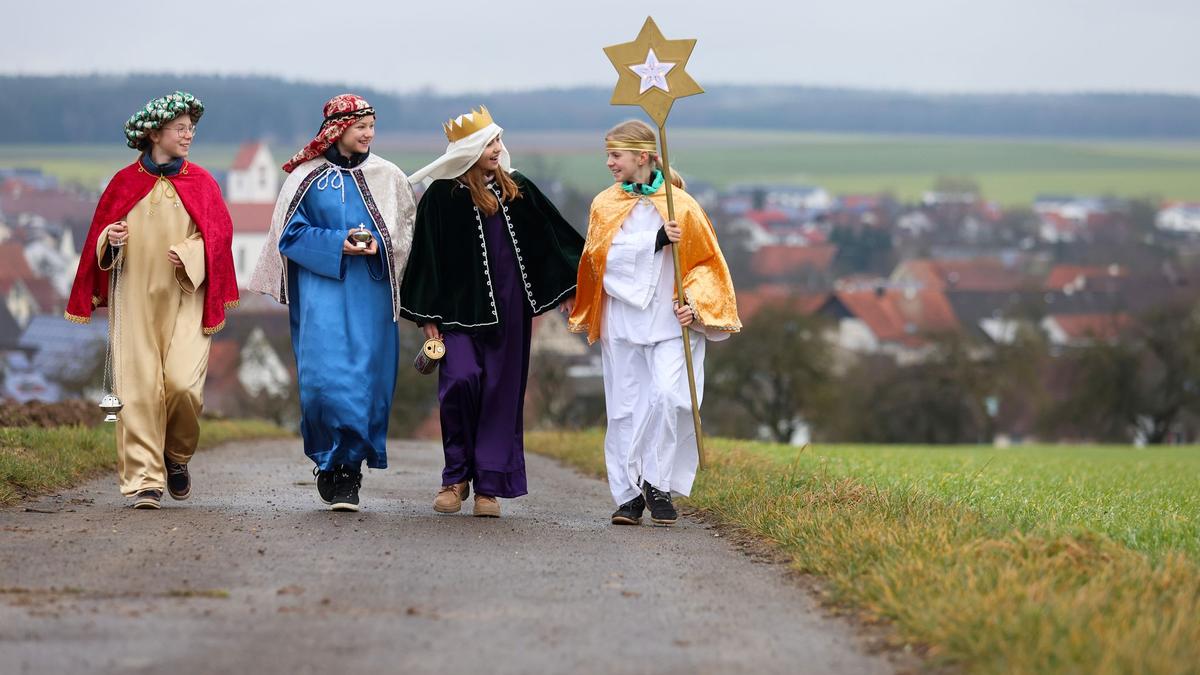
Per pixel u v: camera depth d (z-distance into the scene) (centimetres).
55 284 15000
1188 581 766
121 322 1095
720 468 1468
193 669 620
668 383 1084
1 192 19900
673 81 1077
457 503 1124
